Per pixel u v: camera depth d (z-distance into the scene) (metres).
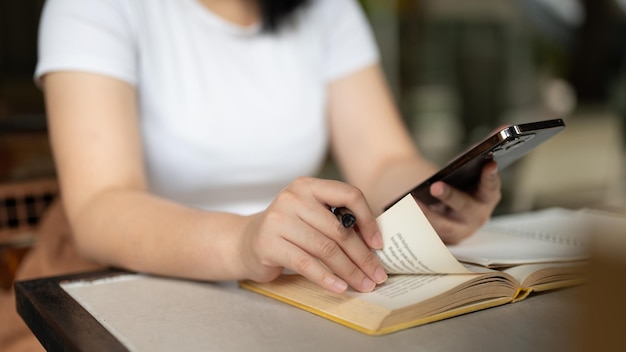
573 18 4.41
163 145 1.13
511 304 0.65
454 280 0.63
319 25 1.29
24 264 1.05
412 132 4.20
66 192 0.91
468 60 4.37
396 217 0.65
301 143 1.24
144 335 0.58
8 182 1.54
